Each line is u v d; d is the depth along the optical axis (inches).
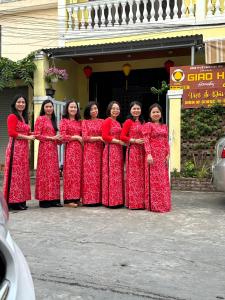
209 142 354.9
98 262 164.9
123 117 486.3
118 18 443.8
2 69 412.5
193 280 147.1
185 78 359.6
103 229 215.0
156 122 260.4
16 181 263.1
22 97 264.7
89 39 451.5
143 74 474.9
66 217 244.4
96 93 493.4
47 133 269.6
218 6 406.3
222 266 161.0
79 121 276.8
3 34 502.9
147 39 408.2
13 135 259.9
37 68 418.3
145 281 146.1
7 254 66.1
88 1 479.2
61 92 454.6
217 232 209.2
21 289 68.4
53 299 131.9
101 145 276.5
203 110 354.3
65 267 159.8
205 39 378.0
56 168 275.6
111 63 482.0
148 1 435.5
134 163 264.1
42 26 482.9
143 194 266.2
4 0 496.4
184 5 418.9
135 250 179.5
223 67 348.5
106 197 271.4
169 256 171.9
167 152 261.0
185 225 223.6
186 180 347.3
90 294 135.8
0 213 76.8
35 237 201.2
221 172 247.3
